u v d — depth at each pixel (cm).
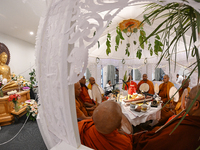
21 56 446
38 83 54
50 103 51
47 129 58
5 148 169
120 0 34
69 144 49
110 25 194
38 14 46
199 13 29
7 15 223
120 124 62
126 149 63
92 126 73
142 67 413
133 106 162
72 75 40
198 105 61
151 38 203
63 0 39
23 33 353
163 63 324
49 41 46
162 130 70
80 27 38
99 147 62
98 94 193
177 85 304
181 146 56
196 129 57
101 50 331
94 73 377
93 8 37
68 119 45
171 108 200
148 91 309
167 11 118
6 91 283
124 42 303
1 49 354
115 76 656
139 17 166
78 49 39
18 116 258
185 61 247
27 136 200
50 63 47
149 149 65
